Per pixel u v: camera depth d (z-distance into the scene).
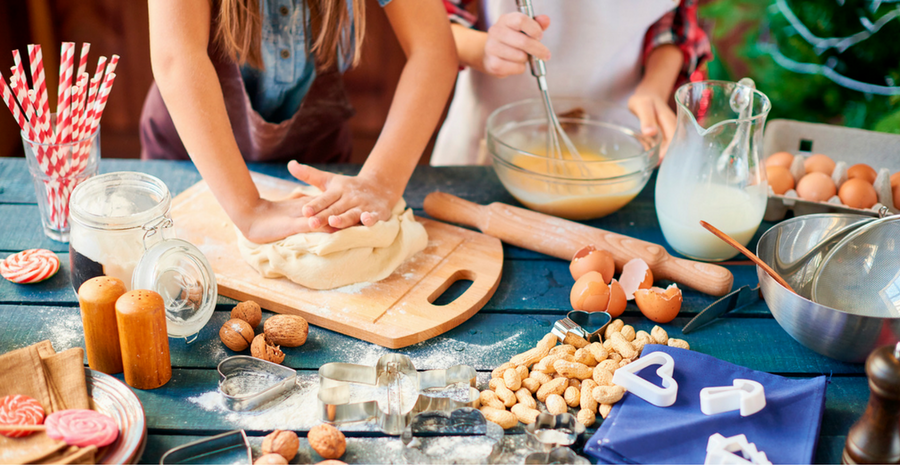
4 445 0.68
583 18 1.46
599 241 1.11
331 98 1.45
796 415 0.79
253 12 1.18
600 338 0.95
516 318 1.01
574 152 1.26
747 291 1.03
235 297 1.01
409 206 1.29
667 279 1.10
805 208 1.21
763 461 0.71
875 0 1.92
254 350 0.89
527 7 1.21
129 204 0.96
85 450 0.67
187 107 1.03
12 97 1.02
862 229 0.93
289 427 0.79
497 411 0.81
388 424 0.78
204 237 1.12
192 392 0.84
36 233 1.16
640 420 0.79
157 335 0.82
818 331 0.86
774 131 1.37
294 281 1.02
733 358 0.93
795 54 2.15
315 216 1.02
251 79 1.32
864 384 0.89
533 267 1.14
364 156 2.83
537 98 1.55
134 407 0.75
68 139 1.07
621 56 1.53
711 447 0.74
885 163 1.31
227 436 0.75
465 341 0.95
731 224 1.08
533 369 0.89
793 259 0.99
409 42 1.22
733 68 2.30
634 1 1.43
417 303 1.00
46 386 0.75
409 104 1.17
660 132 1.35
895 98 2.03
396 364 0.88
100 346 0.83
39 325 0.94
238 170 1.06
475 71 1.61
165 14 1.03
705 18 2.19
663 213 1.13
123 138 2.88
